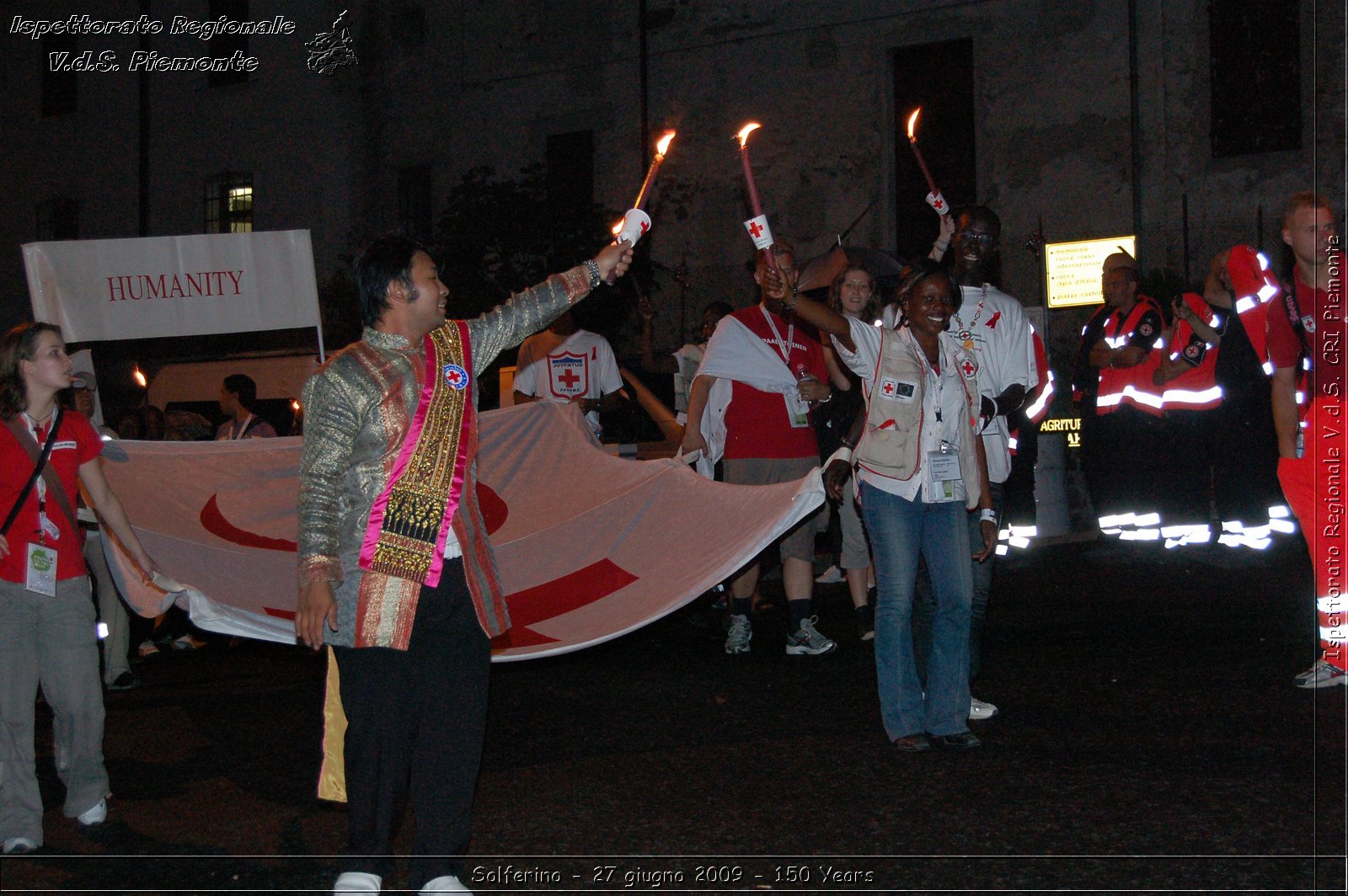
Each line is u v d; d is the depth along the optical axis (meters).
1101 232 19.45
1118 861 3.98
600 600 6.05
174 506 6.81
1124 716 5.75
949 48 20.59
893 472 5.20
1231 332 10.12
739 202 22.09
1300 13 18.19
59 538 4.71
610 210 20.62
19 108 29.30
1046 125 19.80
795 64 21.59
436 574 3.56
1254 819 4.30
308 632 3.43
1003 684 6.52
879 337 5.25
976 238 5.79
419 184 25.31
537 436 7.44
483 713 3.73
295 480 7.02
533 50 23.94
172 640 9.46
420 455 3.58
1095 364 10.58
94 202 28.22
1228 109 18.70
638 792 4.93
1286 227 6.01
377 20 25.44
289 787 5.28
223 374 14.79
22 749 4.57
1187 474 10.52
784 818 4.53
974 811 4.50
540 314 3.97
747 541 5.34
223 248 7.71
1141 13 19.11
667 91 22.72
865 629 7.87
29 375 4.67
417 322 3.67
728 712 6.21
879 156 20.97
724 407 7.67
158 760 5.80
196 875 4.21
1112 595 9.09
